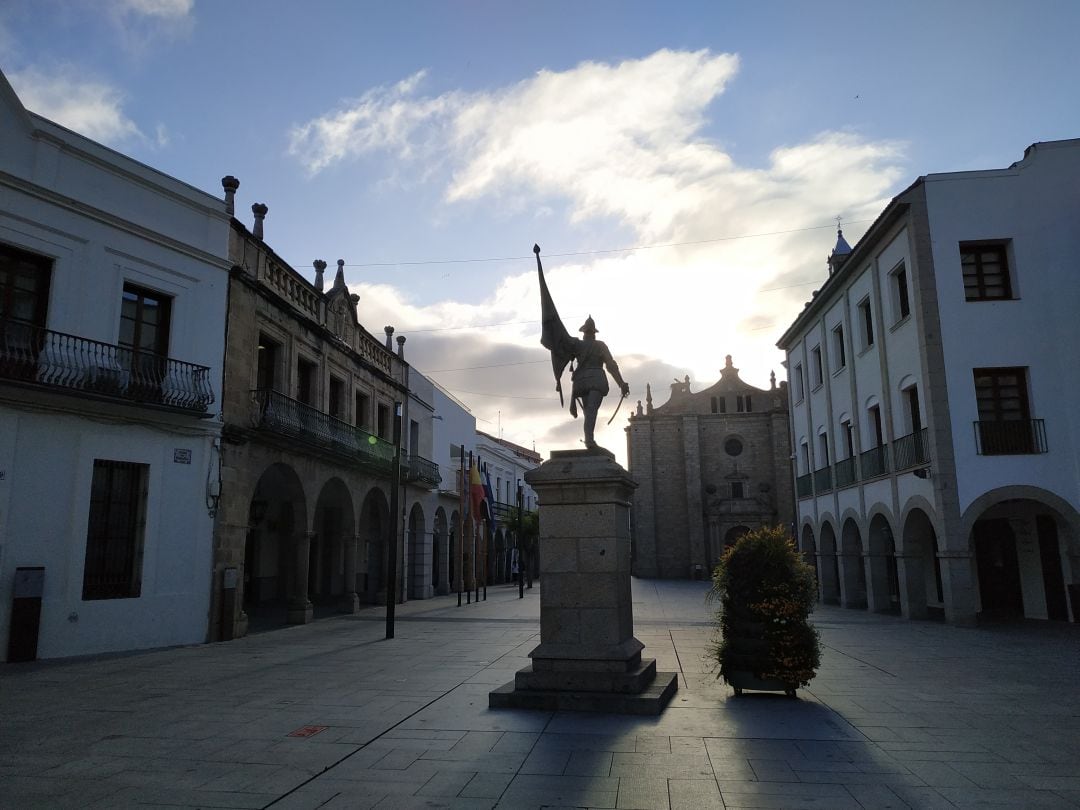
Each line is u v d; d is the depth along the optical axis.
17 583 11.87
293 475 18.67
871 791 5.07
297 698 8.35
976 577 22.28
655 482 56.38
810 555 30.86
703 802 4.85
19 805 4.83
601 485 8.17
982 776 5.41
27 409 12.40
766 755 5.93
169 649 13.50
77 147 13.55
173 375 14.61
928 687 9.09
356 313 23.77
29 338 12.59
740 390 57.44
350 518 22.27
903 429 20.67
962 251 19.48
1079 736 6.59
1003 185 19.42
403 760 5.81
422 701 8.08
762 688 8.29
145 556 13.85
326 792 5.07
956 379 18.62
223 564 15.28
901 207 19.97
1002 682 9.50
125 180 14.34
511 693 7.69
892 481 21.19
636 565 55.53
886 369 21.77
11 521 12.07
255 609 22.14
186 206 15.41
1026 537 20.53
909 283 20.02
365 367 24.30
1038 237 19.14
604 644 7.92
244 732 6.75
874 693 8.63
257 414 16.75
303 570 18.75
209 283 15.66
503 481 53.38
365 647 13.30
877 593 23.08
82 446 13.09
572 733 6.61
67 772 5.55
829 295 27.08
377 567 25.98
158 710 7.77
